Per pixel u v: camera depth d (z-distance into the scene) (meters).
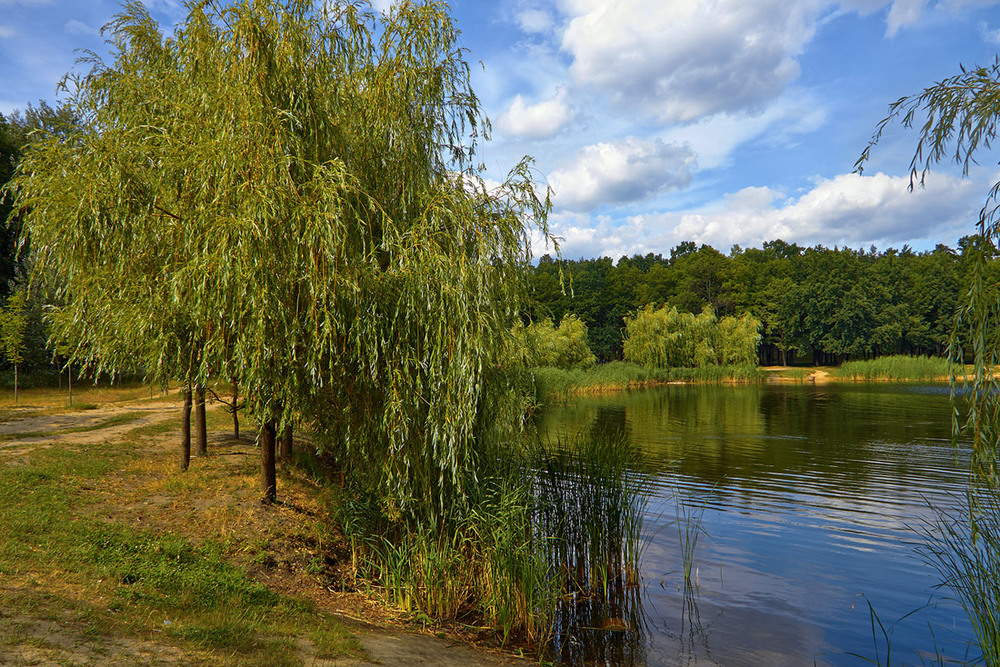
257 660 4.90
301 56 8.77
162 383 9.58
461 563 8.62
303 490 11.62
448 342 8.17
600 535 9.62
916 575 9.91
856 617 8.41
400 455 8.55
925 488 15.63
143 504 9.51
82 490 9.84
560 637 7.79
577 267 121.38
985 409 4.23
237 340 7.79
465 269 8.27
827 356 103.25
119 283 8.53
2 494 8.71
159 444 15.26
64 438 15.52
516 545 8.56
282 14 8.62
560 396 41.31
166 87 10.09
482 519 8.78
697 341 66.31
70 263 8.49
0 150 39.03
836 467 18.39
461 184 9.38
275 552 8.49
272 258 7.57
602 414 33.00
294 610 6.68
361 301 8.06
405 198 9.46
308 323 7.88
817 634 7.88
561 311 90.50
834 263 97.00
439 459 8.45
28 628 4.55
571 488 10.12
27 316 32.03
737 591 9.30
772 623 8.17
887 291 90.88
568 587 9.38
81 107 10.26
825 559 10.64
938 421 28.83
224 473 11.75
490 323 8.62
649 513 13.51
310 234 7.70
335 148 9.08
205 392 12.18
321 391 8.66
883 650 7.45
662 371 62.06
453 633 7.49
